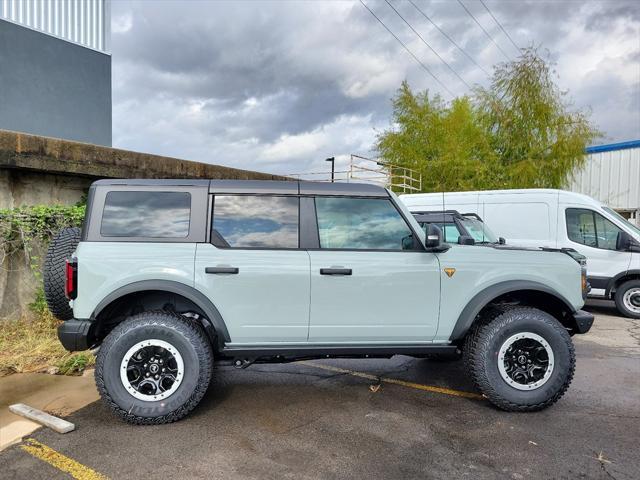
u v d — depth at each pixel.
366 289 3.67
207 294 3.53
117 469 2.83
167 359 3.49
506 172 16.53
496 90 16.97
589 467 2.90
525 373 3.75
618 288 8.41
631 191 18.12
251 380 4.52
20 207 6.06
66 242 4.04
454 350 3.79
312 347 3.69
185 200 3.71
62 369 4.52
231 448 3.11
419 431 3.39
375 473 2.81
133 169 7.59
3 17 9.46
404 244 3.80
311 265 3.63
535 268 3.86
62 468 2.83
